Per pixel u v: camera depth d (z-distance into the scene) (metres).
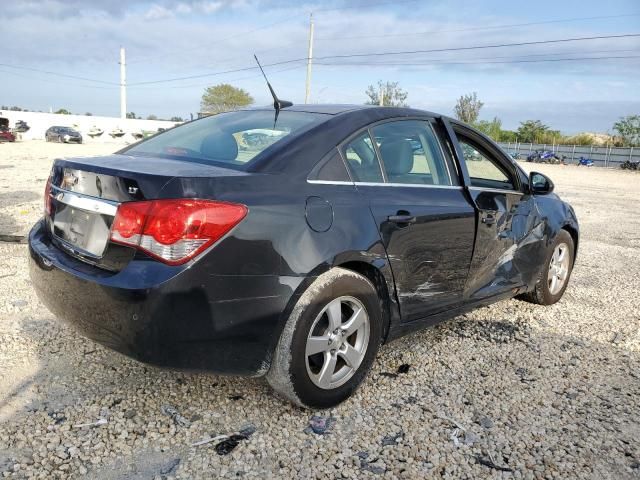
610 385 3.35
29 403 2.83
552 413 2.98
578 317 4.60
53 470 2.33
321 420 2.81
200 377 3.18
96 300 2.43
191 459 2.45
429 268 3.29
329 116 3.19
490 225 3.71
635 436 2.79
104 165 2.64
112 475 2.32
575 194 16.86
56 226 2.87
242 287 2.44
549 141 64.56
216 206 2.38
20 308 4.09
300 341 2.63
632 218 11.43
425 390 3.18
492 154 4.02
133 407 2.84
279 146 2.83
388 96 57.03
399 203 3.09
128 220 2.38
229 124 3.39
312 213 2.67
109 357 3.37
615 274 6.26
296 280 2.57
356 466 2.46
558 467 2.51
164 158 3.03
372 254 2.89
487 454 2.59
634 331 4.32
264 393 3.04
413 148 3.41
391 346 3.78
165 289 2.29
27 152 24.95
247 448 2.55
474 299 3.73
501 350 3.81
